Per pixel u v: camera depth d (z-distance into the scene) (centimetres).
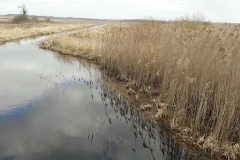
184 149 509
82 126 616
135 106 748
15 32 2936
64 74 1138
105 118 671
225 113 507
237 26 710
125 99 809
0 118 643
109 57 1160
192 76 660
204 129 571
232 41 680
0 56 1547
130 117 679
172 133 574
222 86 563
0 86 920
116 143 539
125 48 1048
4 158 466
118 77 1060
